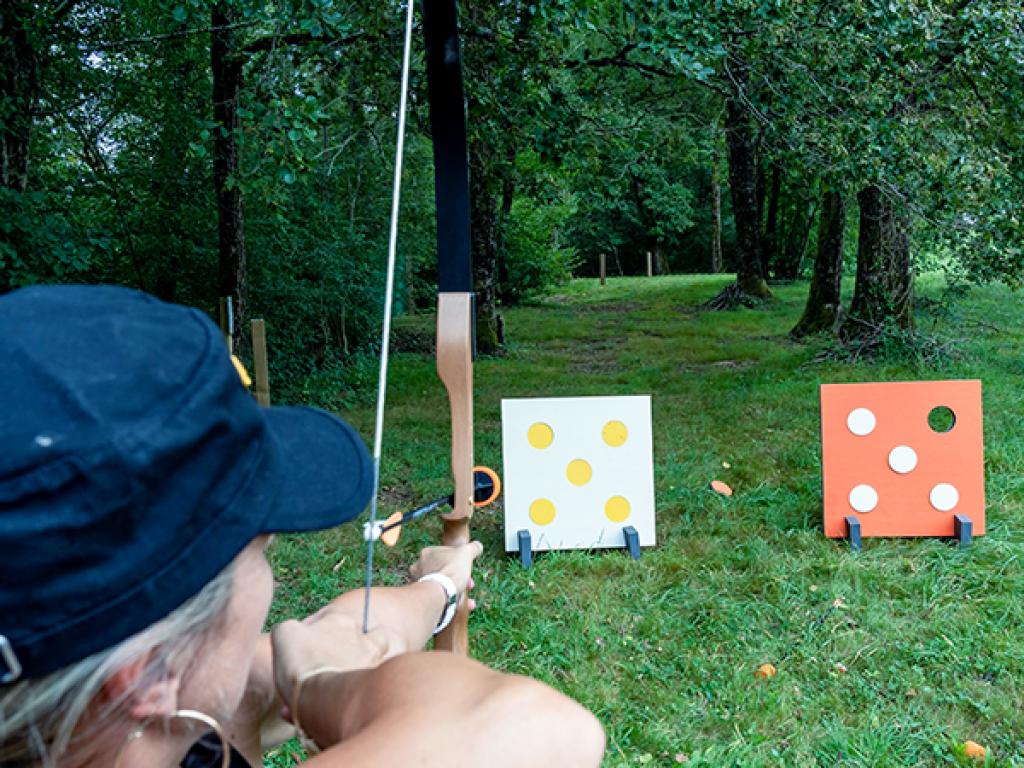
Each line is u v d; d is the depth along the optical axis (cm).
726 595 384
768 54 629
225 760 55
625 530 432
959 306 1252
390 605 83
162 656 47
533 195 779
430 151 1158
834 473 439
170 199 867
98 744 48
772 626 355
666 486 529
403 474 585
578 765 50
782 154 660
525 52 585
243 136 496
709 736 283
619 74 862
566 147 626
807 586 387
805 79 627
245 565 52
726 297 1599
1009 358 906
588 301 1836
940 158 654
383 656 72
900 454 437
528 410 442
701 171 2881
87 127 816
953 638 338
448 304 129
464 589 94
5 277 534
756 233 1602
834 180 650
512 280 1770
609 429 444
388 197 1136
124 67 817
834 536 438
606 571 416
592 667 323
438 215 127
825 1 618
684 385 857
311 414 63
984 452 558
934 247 890
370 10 548
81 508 41
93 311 48
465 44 575
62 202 769
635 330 1369
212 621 49
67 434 42
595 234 2866
